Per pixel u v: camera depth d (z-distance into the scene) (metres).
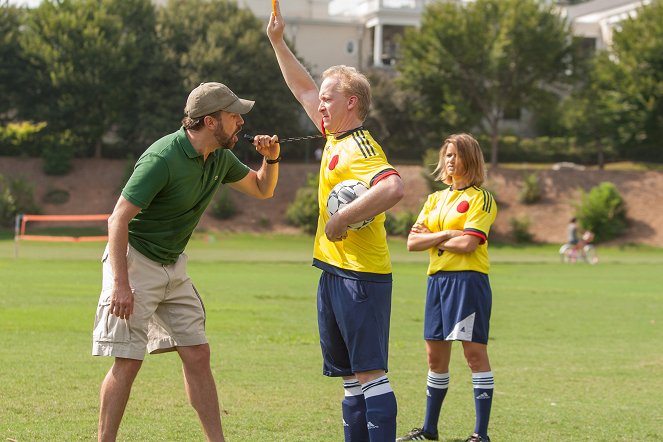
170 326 11.62
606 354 23.17
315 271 55.81
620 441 13.47
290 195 108.62
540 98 113.25
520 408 15.95
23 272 47.84
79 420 13.66
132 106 112.56
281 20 13.16
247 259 68.62
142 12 115.31
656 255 93.50
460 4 115.81
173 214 11.31
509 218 106.00
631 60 110.88
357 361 11.09
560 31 110.44
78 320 27.33
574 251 77.62
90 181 109.50
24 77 110.38
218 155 11.76
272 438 13.05
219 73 109.62
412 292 42.28
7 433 12.73
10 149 113.19
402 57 118.81
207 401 11.66
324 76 11.53
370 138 11.16
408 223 101.00
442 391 13.66
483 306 13.68
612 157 125.50
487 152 122.31
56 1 112.69
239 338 24.50
